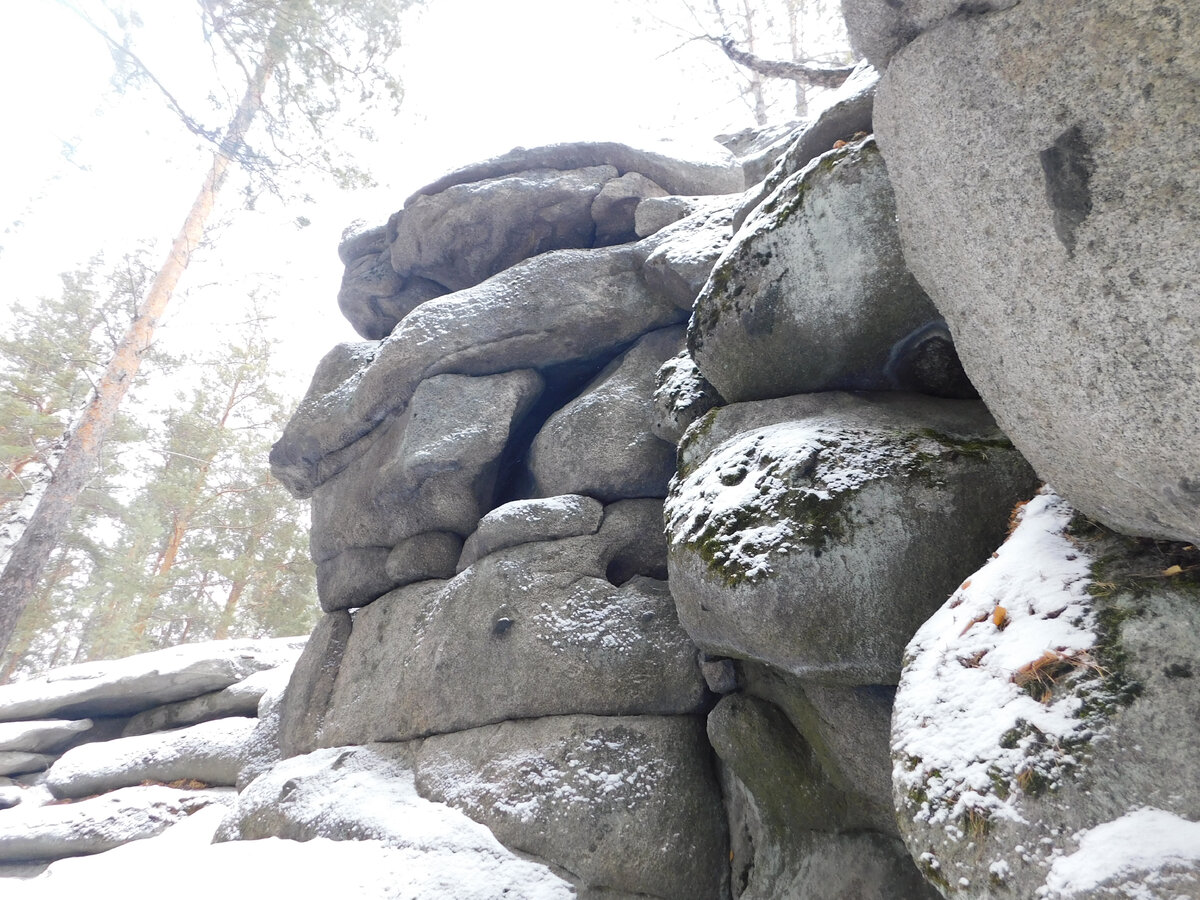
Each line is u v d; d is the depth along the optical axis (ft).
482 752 16.52
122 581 55.31
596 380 22.97
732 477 12.44
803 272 12.83
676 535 12.71
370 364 25.05
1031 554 7.71
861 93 13.24
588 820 14.24
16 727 29.66
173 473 61.57
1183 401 5.51
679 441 15.80
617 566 19.06
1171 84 5.12
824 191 12.47
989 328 7.29
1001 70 6.26
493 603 18.29
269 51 39.60
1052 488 7.82
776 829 13.10
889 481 10.62
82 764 27.32
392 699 19.61
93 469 38.29
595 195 25.86
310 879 14.10
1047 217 6.10
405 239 28.04
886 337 12.41
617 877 13.64
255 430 69.21
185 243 41.63
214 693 30.83
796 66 18.33
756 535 11.05
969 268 7.23
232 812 19.44
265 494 64.90
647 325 22.66
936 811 6.29
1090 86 5.61
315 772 18.54
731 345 14.14
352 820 15.97
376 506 23.13
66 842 23.13
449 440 21.40
